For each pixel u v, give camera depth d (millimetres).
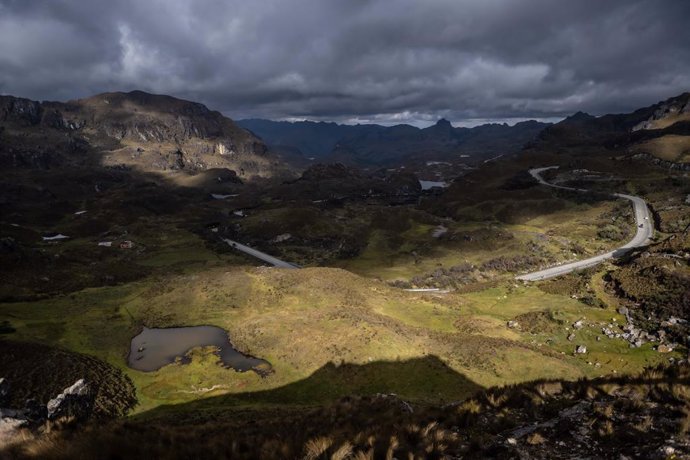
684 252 112625
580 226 183375
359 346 80875
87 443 17266
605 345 83375
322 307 106500
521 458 14453
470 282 144625
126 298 128875
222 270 142125
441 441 16469
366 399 41469
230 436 22391
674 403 16906
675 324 84500
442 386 69562
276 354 85188
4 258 159750
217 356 88125
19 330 102062
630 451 13875
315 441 16922
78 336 100688
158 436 21203
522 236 177375
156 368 84562
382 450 15664
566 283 120938
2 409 26578
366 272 165125
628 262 126750
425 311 106812
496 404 20984
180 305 115625
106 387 75375
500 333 91750
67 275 160500
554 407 19188
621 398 18312
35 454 16609
